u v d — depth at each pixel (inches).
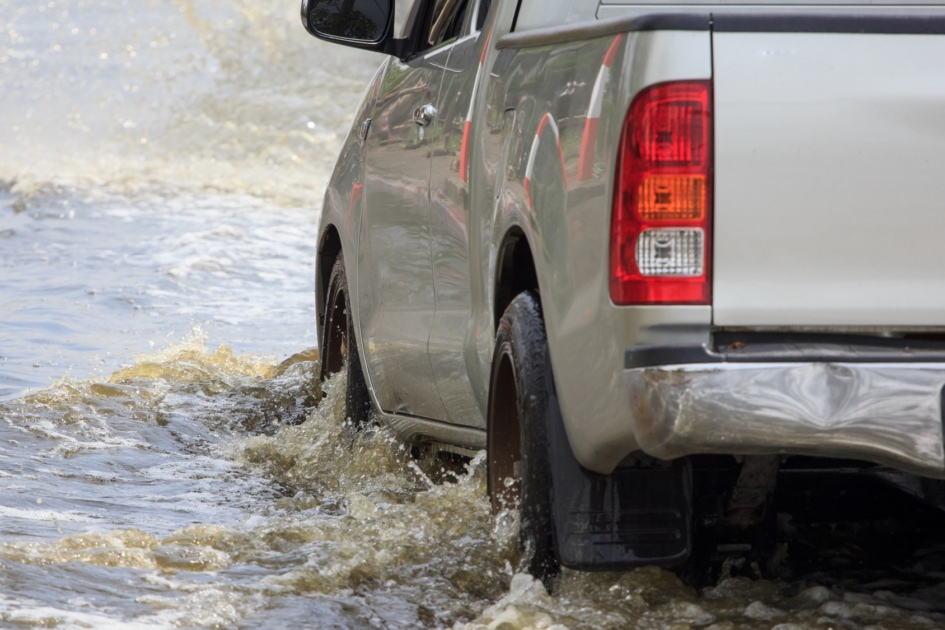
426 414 547.5
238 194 2333.9
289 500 557.0
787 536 455.5
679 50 320.5
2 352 979.3
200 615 383.6
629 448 343.9
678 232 320.2
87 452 655.1
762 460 367.2
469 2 536.4
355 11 587.2
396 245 559.2
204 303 1259.2
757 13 323.0
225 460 660.1
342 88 3297.2
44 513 524.1
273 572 435.8
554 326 371.2
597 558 364.5
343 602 401.4
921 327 323.0
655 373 316.5
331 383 698.2
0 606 381.7
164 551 450.0
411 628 384.2
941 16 324.8
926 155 321.4
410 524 469.4
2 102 3440.0
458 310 481.4
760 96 319.3
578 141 356.8
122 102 3405.5
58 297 1269.7
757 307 319.9
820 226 320.2
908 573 429.4
